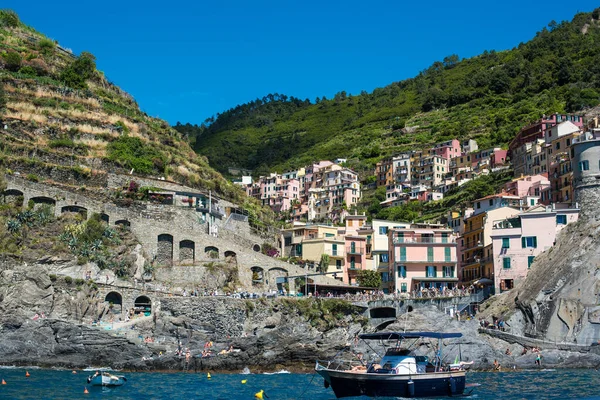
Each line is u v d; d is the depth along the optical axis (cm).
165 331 10038
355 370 6969
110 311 10306
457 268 13338
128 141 14512
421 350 9619
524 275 11244
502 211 12700
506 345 9888
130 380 8044
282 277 11162
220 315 10306
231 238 13112
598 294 9850
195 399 6756
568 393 6875
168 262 11581
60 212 11338
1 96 13912
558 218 11462
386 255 13650
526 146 17812
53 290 9906
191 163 15625
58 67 16688
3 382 7381
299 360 9475
